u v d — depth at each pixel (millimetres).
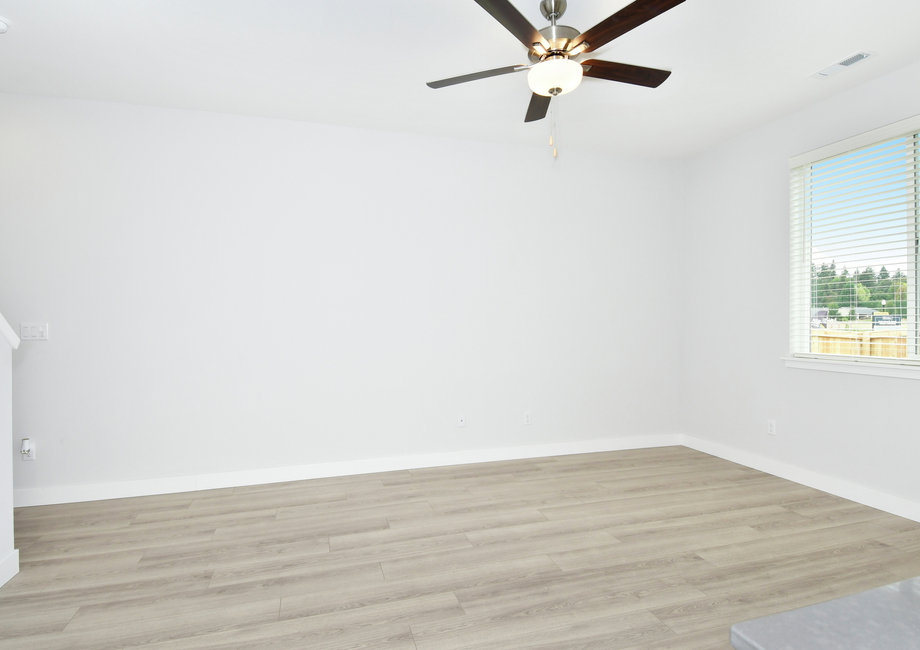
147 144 3357
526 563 2342
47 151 3191
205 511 3020
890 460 2939
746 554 2422
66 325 3219
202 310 3451
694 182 4484
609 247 4410
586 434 4355
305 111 3471
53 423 3197
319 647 1741
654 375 4551
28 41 2566
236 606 1997
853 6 2307
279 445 3592
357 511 3008
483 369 4070
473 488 3414
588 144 4180
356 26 2447
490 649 1729
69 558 2414
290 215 3621
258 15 2354
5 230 3125
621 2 2262
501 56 2732
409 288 3881
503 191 4121
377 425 3809
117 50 2658
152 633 1822
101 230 3275
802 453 3480
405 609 1971
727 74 2959
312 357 3662
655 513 2949
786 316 3596
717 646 1735
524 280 4176
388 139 3842
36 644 1756
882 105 2977
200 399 3445
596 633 1812
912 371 2791
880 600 645
